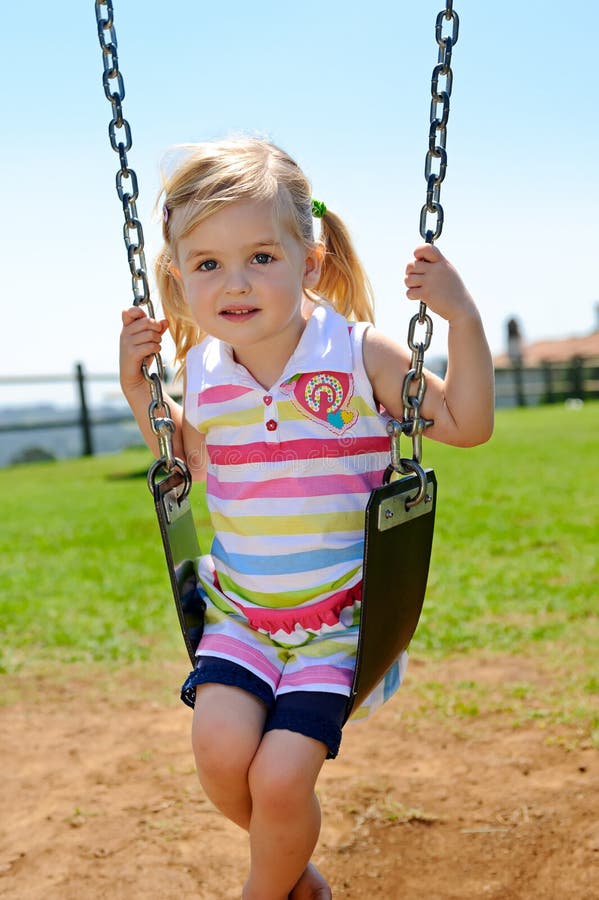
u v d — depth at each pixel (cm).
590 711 324
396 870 243
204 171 197
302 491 199
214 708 186
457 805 272
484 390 195
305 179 211
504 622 434
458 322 192
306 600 198
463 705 336
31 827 270
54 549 649
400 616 191
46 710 356
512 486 845
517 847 248
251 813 189
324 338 204
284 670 198
